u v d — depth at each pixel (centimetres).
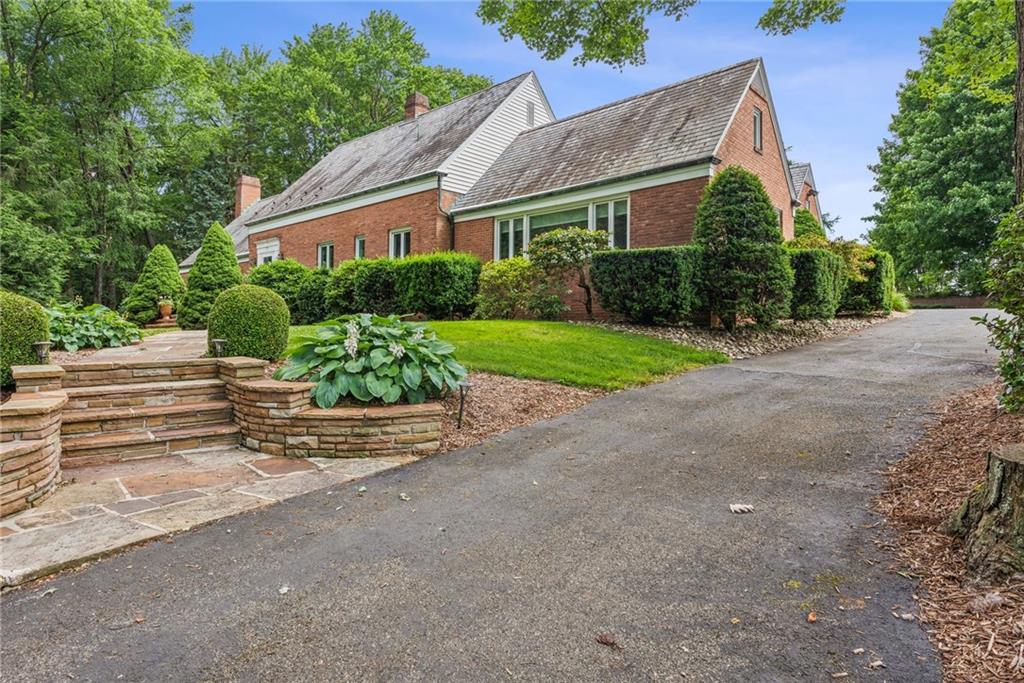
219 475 446
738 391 660
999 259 335
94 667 211
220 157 3431
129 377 575
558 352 823
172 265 1761
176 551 310
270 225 2191
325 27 3575
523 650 220
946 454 407
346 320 625
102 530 334
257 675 206
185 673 207
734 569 280
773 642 221
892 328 1248
